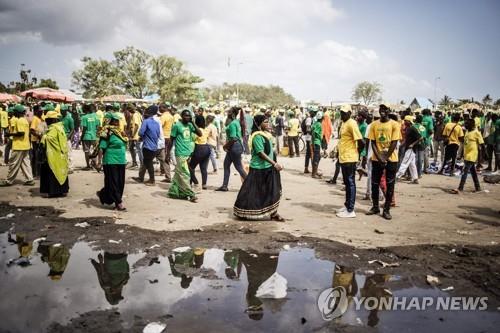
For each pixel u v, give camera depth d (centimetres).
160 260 518
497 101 6900
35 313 376
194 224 674
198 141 967
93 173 1211
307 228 667
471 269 499
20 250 546
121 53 6975
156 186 1025
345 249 566
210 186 1051
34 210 745
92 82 6962
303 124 1605
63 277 462
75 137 2002
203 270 489
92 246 565
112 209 766
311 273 485
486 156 1477
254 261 521
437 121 1616
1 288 431
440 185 1138
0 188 947
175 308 390
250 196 693
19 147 963
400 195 985
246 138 1698
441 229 674
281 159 1714
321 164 1572
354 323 371
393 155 731
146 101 5178
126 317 371
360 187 1080
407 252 556
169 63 7331
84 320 363
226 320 369
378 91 8938
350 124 732
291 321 370
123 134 760
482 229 680
